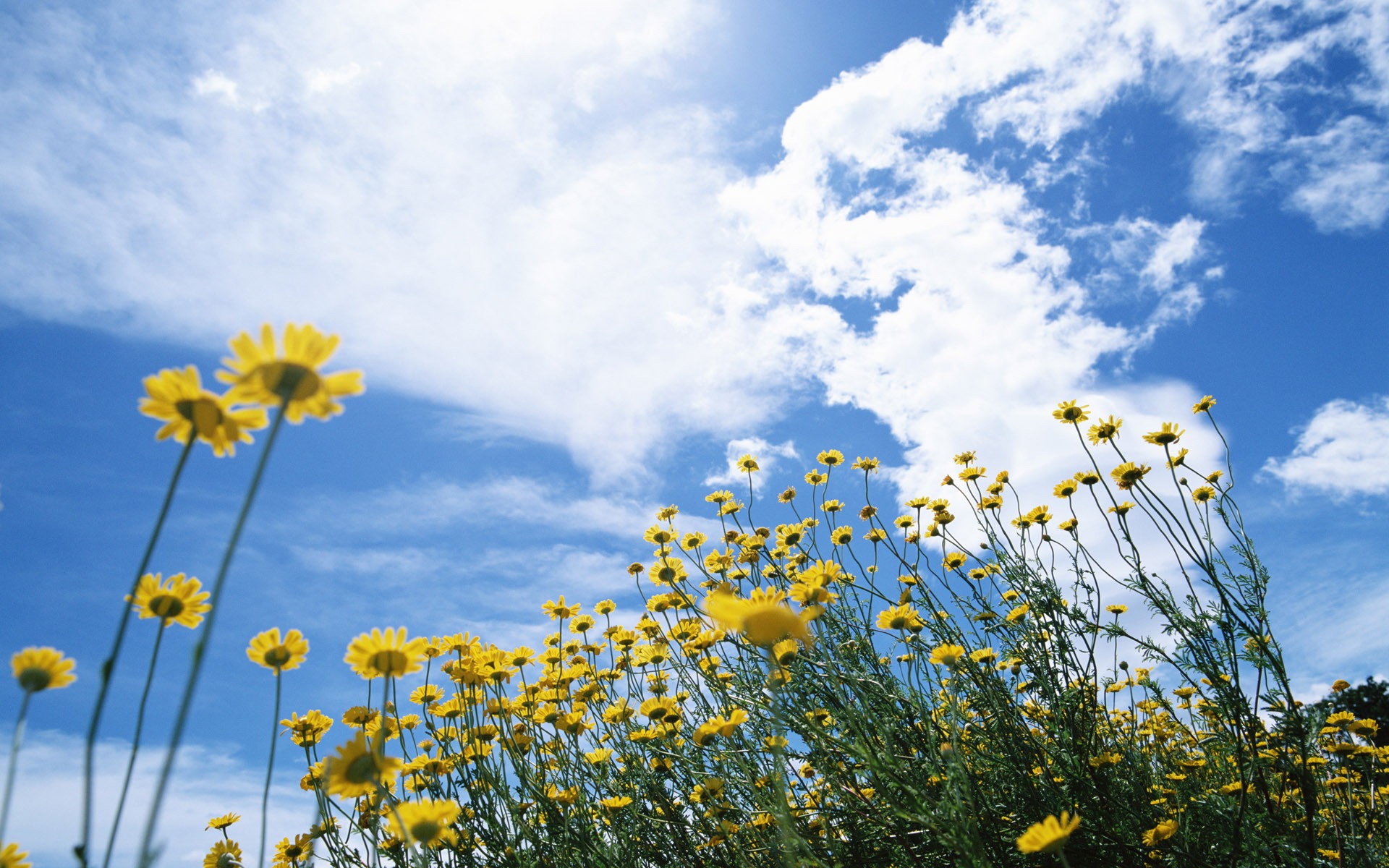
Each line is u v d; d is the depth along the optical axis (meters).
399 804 2.23
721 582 5.44
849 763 3.69
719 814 3.80
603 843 3.82
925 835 3.37
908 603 4.90
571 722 4.08
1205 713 4.34
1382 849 3.65
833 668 4.00
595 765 4.29
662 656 4.80
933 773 3.40
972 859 2.69
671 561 5.28
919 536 5.59
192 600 2.06
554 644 5.25
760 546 5.58
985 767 4.00
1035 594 4.57
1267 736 3.74
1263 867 3.55
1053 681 4.30
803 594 3.38
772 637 1.99
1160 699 4.23
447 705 4.04
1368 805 3.94
